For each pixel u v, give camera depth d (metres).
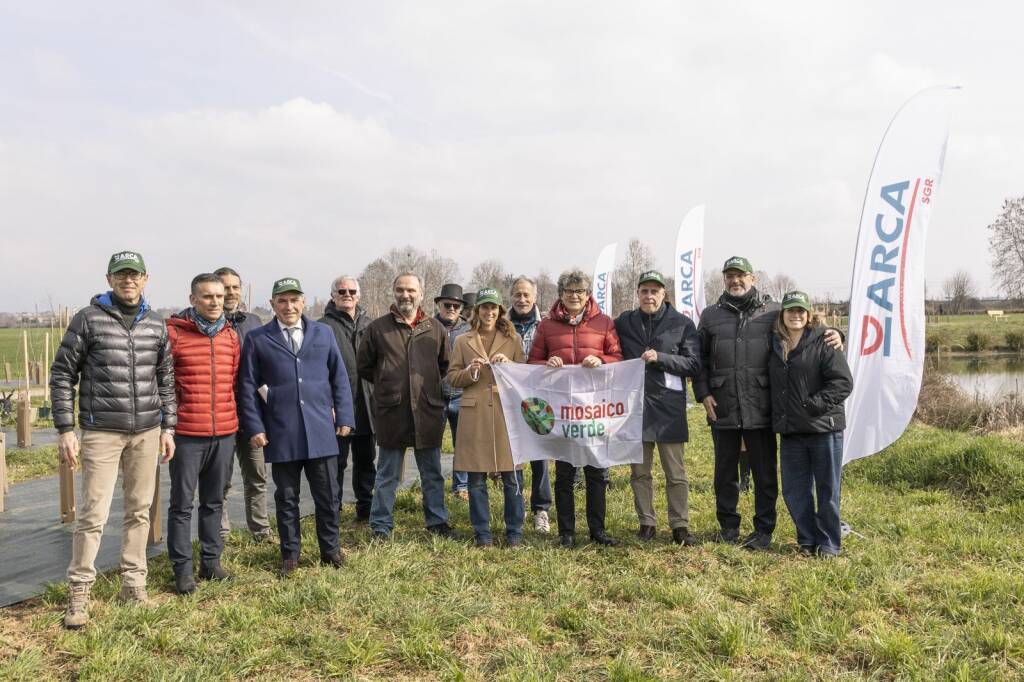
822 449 5.82
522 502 6.19
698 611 4.62
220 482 5.30
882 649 4.00
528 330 7.65
